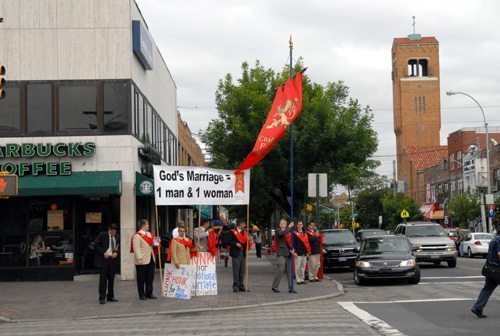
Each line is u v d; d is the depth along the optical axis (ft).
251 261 130.41
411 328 39.47
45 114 75.00
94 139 74.90
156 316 48.83
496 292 59.26
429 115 348.18
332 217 282.97
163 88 108.27
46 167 73.36
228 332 39.27
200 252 60.49
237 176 60.49
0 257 75.82
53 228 76.23
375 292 63.77
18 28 75.66
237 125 90.84
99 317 48.39
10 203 76.38
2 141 74.54
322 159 91.71
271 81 98.94
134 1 80.18
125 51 75.72
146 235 57.47
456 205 187.73
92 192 71.97
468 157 219.61
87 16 75.97
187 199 58.95
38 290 65.98
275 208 151.12
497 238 42.42
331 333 37.86
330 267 98.12
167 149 113.39
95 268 76.59
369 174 136.98
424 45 350.43
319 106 90.38
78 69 75.56
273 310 50.62
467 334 36.91
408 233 101.50
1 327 44.78
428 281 73.92
